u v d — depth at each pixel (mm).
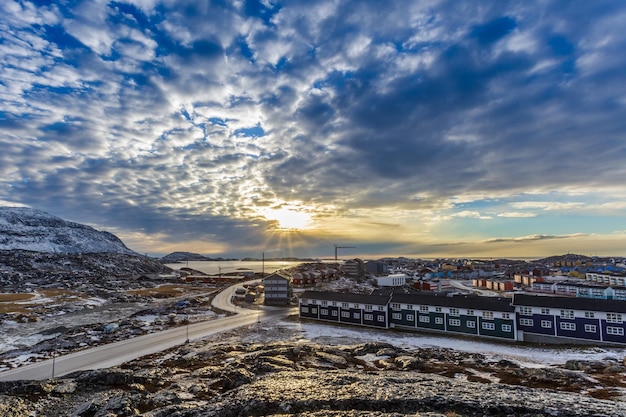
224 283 192625
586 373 41750
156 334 70938
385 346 55375
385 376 33312
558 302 62812
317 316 86750
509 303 67188
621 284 156500
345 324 81062
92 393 31844
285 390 27531
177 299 130250
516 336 63938
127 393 29500
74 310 101375
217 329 76000
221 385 33594
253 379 34594
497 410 22734
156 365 47812
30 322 82875
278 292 115375
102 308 107062
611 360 49312
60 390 31609
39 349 59031
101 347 60688
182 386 33344
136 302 120438
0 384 32188
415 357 47438
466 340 65500
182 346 61344
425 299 75062
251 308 106688
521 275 176375
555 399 24891
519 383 37062
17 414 26594
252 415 23359
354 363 46219
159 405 27703
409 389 27125
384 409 23703
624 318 57188
